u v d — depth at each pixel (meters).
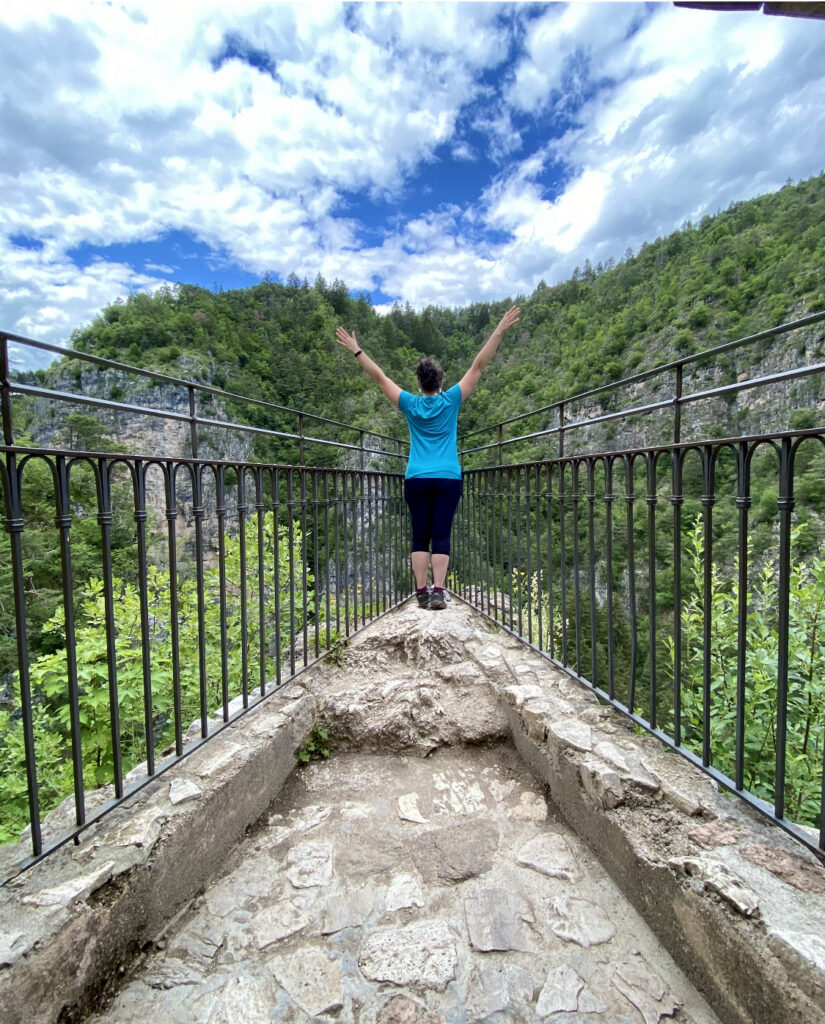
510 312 3.24
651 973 1.29
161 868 1.43
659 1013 1.18
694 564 3.60
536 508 2.93
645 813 1.56
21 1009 1.01
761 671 2.82
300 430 2.85
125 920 1.30
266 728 2.17
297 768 2.37
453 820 1.98
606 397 45.44
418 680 2.79
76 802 1.37
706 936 1.19
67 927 1.12
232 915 1.53
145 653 1.65
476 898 1.57
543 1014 1.19
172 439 32.84
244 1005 1.23
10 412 1.19
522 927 1.45
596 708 2.24
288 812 2.06
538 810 2.02
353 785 2.24
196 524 1.93
